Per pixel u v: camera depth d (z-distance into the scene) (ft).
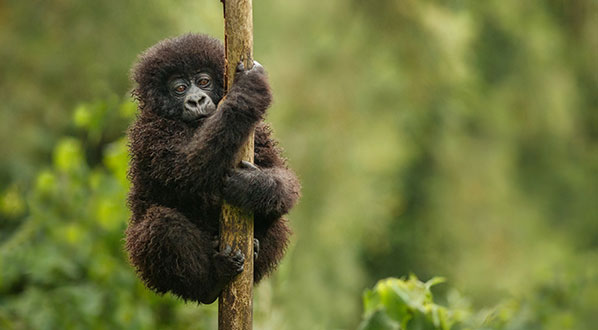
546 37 73.87
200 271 27.17
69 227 44.62
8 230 52.75
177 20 62.54
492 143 70.64
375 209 67.15
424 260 73.72
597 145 79.66
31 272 43.98
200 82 29.68
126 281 43.32
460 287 60.13
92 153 59.98
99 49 65.00
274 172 27.61
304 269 58.29
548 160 73.36
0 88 66.49
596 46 73.92
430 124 69.05
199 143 26.48
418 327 30.14
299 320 52.42
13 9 67.15
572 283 39.55
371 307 31.04
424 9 64.28
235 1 26.17
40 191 46.42
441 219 70.38
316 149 62.44
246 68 26.40
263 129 29.40
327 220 61.36
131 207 29.35
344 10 63.93
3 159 64.23
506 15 72.84
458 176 69.92
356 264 62.85
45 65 66.44
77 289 42.73
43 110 66.18
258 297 41.68
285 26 64.23
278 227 29.84
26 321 42.70
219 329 26.71
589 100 79.61
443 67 64.59
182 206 28.37
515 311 35.91
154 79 29.63
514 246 68.03
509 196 70.28
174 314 43.86
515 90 72.49
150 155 28.63
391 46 64.18
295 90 63.00
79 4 65.26
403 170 71.51
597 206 73.77
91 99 65.62
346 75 63.62
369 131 64.75
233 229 26.40
